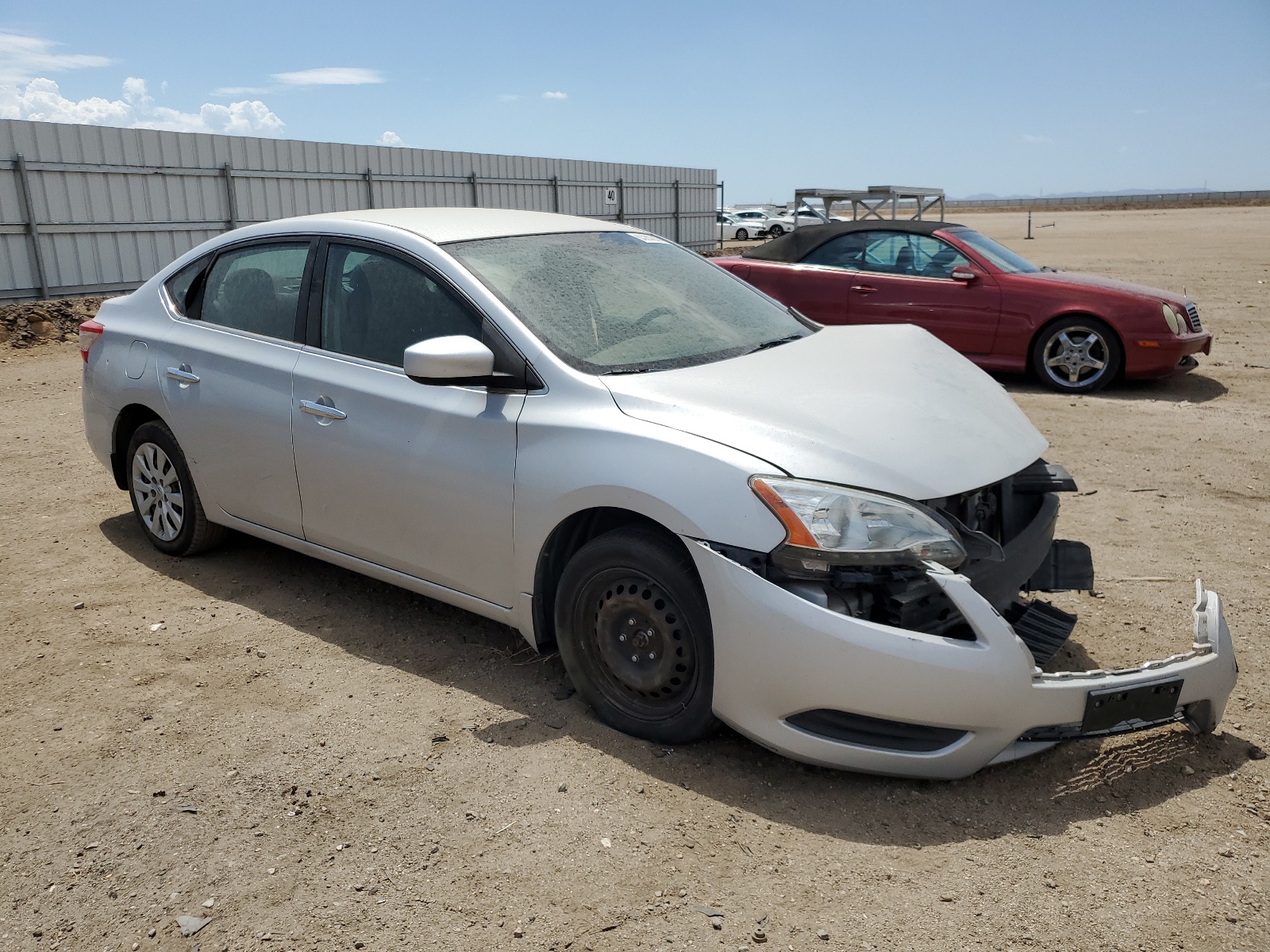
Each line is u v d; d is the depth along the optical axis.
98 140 16.80
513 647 3.87
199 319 4.50
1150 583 4.43
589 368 3.29
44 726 3.31
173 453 4.59
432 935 2.32
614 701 3.21
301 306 4.04
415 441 3.54
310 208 21.02
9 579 4.60
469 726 3.27
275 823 2.76
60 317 13.90
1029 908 2.38
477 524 3.40
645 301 3.79
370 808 2.82
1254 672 3.59
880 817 2.76
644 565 3.00
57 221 16.28
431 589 3.69
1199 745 3.11
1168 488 5.93
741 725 2.87
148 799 2.88
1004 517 3.35
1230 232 37.53
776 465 2.82
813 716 2.79
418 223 3.91
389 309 3.75
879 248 9.63
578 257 3.91
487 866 2.56
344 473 3.78
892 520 2.75
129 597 4.38
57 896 2.49
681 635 2.99
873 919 2.35
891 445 2.97
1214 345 11.36
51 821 2.79
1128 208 104.19
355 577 4.61
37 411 8.48
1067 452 6.81
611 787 2.90
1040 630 3.24
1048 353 8.99
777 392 3.18
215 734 3.24
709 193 35.12
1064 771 2.98
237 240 4.42
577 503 3.10
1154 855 2.57
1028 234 37.25
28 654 3.84
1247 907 2.37
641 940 2.29
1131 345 8.64
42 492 5.99
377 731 3.25
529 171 27.08
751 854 2.61
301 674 3.66
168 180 18.06
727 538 2.79
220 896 2.47
